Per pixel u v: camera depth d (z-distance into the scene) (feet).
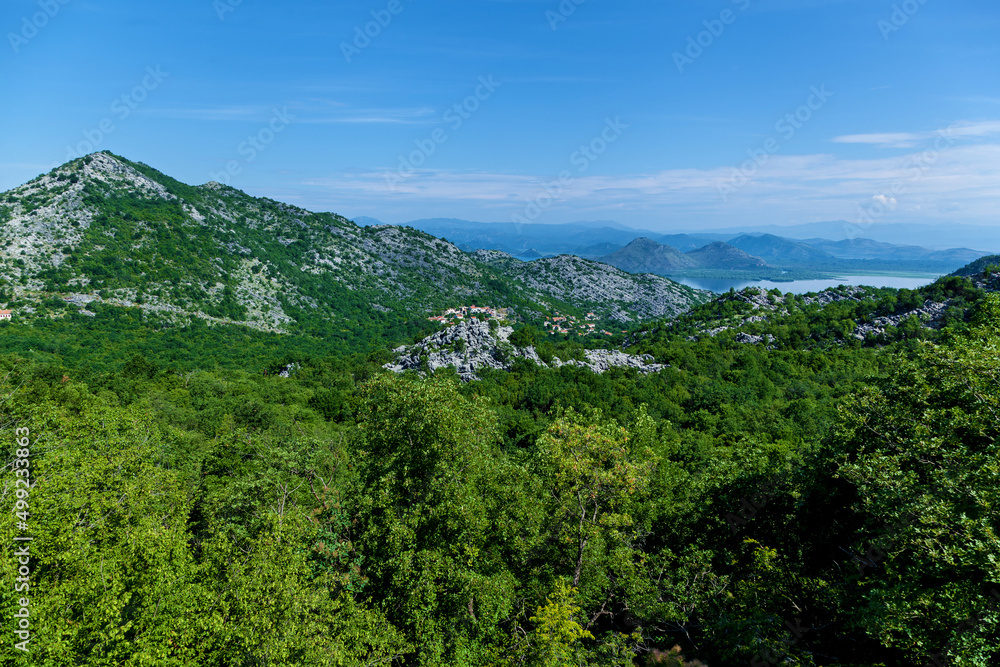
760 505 97.55
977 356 67.15
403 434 92.43
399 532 80.84
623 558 88.43
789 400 319.06
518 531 89.20
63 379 241.96
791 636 69.92
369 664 68.90
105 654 55.31
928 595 47.39
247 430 194.18
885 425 76.18
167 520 93.09
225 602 64.85
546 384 350.84
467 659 73.36
